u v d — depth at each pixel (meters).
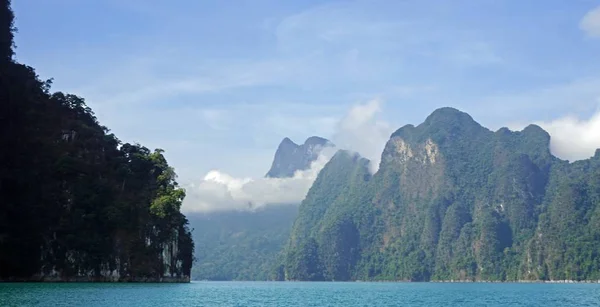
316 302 85.25
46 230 119.19
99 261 126.38
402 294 117.69
